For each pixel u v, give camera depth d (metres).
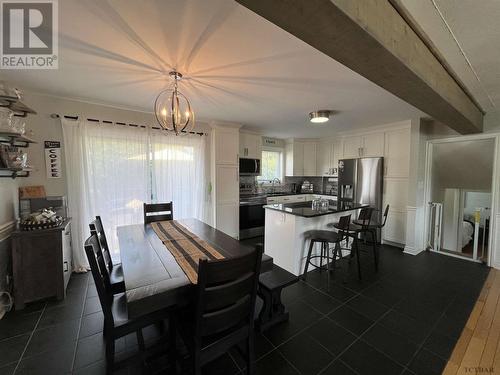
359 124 4.08
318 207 3.20
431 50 1.55
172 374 1.50
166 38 1.52
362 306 2.27
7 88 2.10
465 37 1.46
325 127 4.37
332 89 2.40
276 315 1.98
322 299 2.39
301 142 5.62
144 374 1.50
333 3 0.84
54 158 2.78
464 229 4.25
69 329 1.89
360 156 4.57
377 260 3.15
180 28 1.42
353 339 1.82
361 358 1.63
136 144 3.28
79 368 1.52
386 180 4.11
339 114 3.40
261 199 4.84
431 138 3.82
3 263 2.12
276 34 1.46
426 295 2.48
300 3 0.84
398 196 3.95
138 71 2.01
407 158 3.81
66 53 1.72
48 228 2.26
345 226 2.64
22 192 2.53
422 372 1.52
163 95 2.60
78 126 2.85
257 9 0.88
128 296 1.17
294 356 1.64
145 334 1.86
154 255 1.70
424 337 1.84
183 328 1.35
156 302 1.21
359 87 2.34
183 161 3.72
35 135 2.67
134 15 1.30
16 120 2.18
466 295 2.48
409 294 2.50
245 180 5.30
